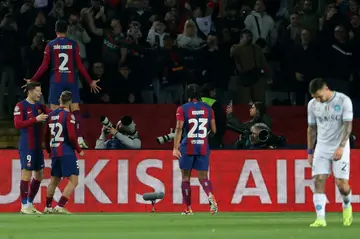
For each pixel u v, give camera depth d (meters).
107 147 62.66
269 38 78.19
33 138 53.00
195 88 50.53
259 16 78.00
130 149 58.12
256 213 55.38
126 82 76.06
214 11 78.62
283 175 58.03
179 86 76.00
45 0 77.75
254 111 61.59
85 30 76.25
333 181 57.81
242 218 47.12
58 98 57.91
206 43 76.75
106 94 76.00
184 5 79.06
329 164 37.34
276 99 77.12
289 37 77.94
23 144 53.06
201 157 50.53
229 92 76.44
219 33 77.25
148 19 77.88
